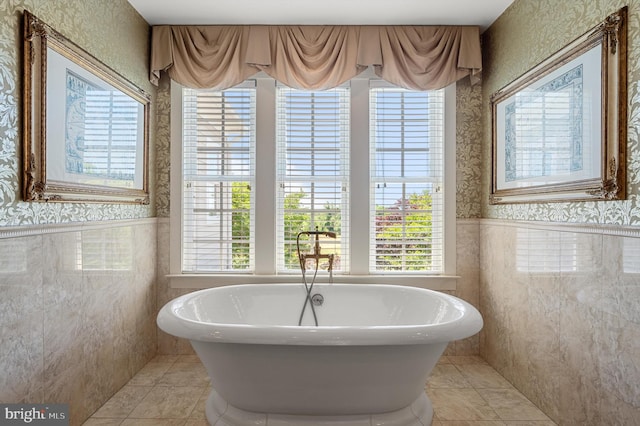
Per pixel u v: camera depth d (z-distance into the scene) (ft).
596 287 5.18
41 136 5.05
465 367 8.18
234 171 8.89
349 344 4.93
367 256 8.76
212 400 6.23
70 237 5.69
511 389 7.22
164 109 8.82
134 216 7.80
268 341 4.97
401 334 5.00
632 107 4.73
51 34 5.23
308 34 8.45
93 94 6.31
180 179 8.79
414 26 8.48
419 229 8.92
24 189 4.82
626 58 4.81
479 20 8.29
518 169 7.23
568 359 5.75
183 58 8.40
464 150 8.86
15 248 4.61
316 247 8.32
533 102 6.73
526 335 6.88
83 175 6.06
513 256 7.35
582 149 5.49
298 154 8.91
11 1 4.64
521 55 7.27
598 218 5.21
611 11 5.07
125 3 7.47
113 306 6.91
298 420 5.58
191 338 5.10
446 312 6.54
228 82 8.37
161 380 7.53
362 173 8.73
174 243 8.79
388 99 8.89
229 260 8.91
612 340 4.90
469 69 8.52
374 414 5.65
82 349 5.98
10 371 4.51
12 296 4.55
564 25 6.03
